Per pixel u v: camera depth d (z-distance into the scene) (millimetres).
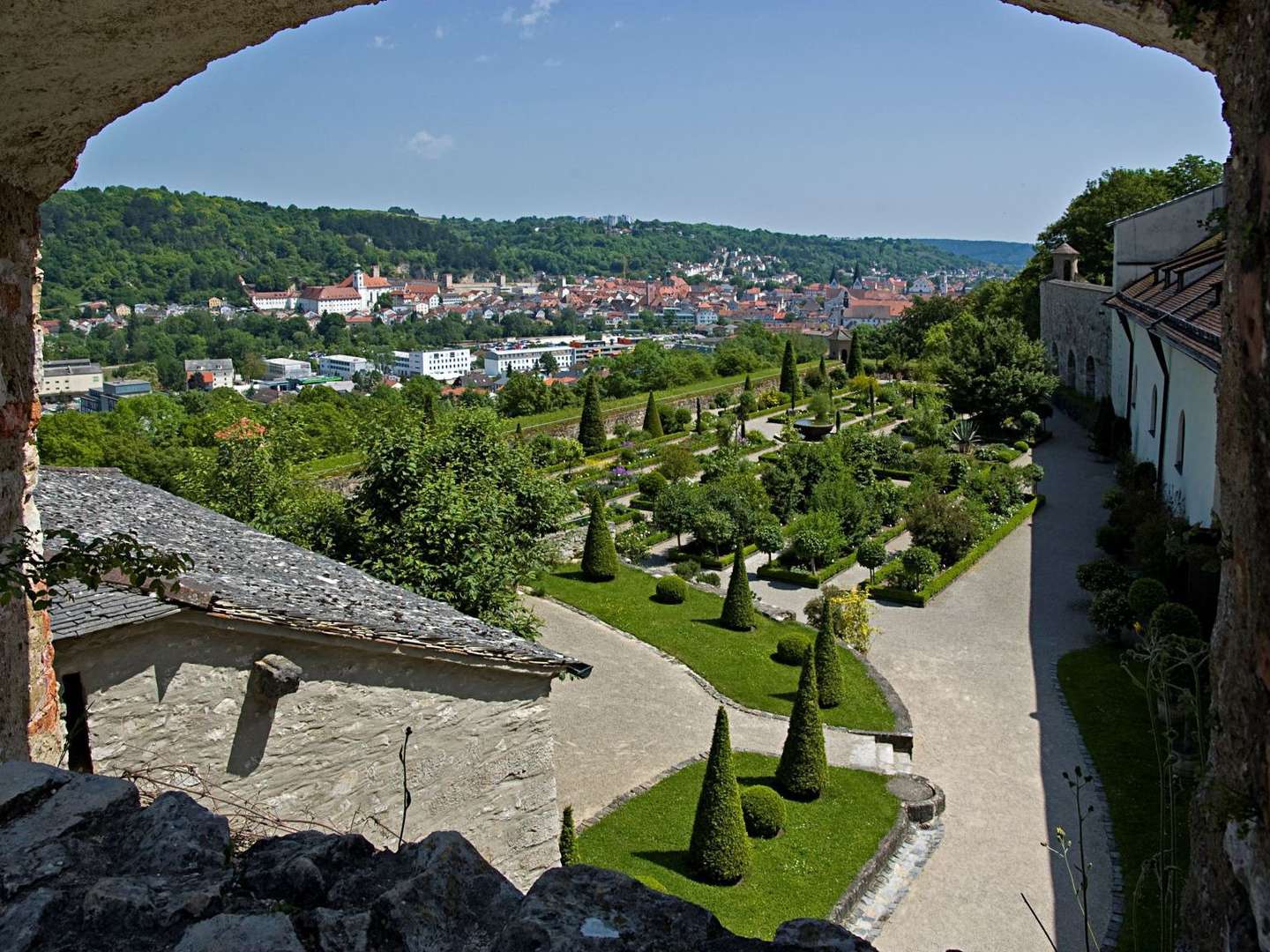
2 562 6316
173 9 5188
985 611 27172
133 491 14703
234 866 4285
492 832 11516
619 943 3600
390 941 3850
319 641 9625
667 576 28844
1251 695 3881
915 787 17891
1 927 3797
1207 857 4340
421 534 18469
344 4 5762
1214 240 36375
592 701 21516
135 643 8594
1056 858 15852
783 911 14336
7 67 5223
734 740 19797
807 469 36625
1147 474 34344
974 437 47688
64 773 4832
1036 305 65688
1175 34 4777
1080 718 20594
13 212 6434
